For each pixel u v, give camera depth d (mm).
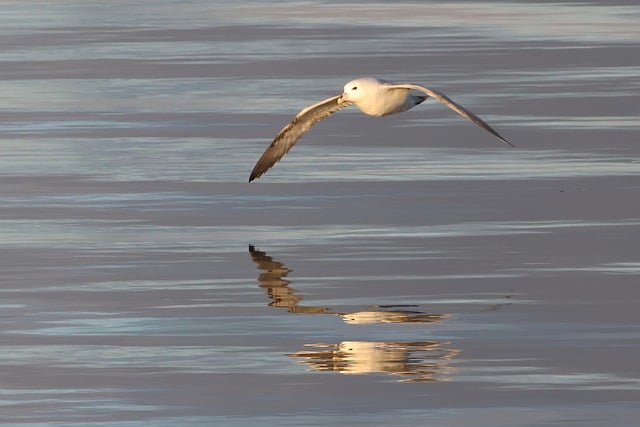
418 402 12211
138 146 21234
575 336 13609
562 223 17234
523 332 13734
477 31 29391
